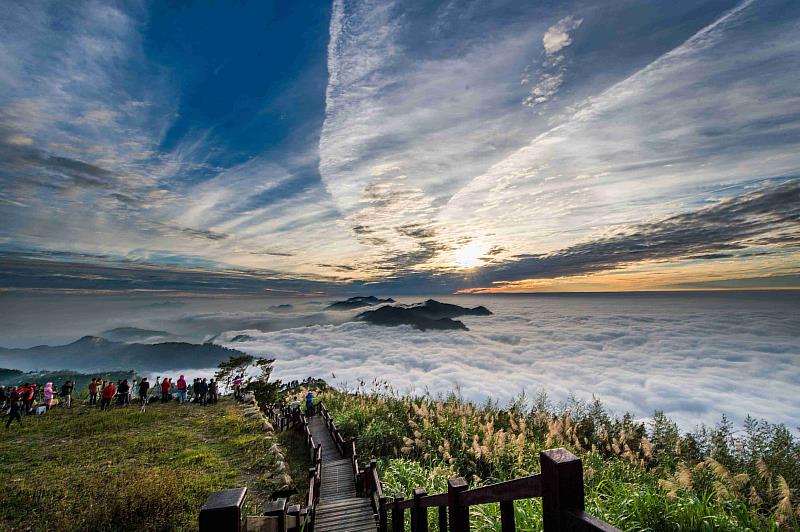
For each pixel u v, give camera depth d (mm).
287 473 11672
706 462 7535
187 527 7719
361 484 10383
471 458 11734
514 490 2139
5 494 9172
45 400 19781
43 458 12281
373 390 23406
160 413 19188
